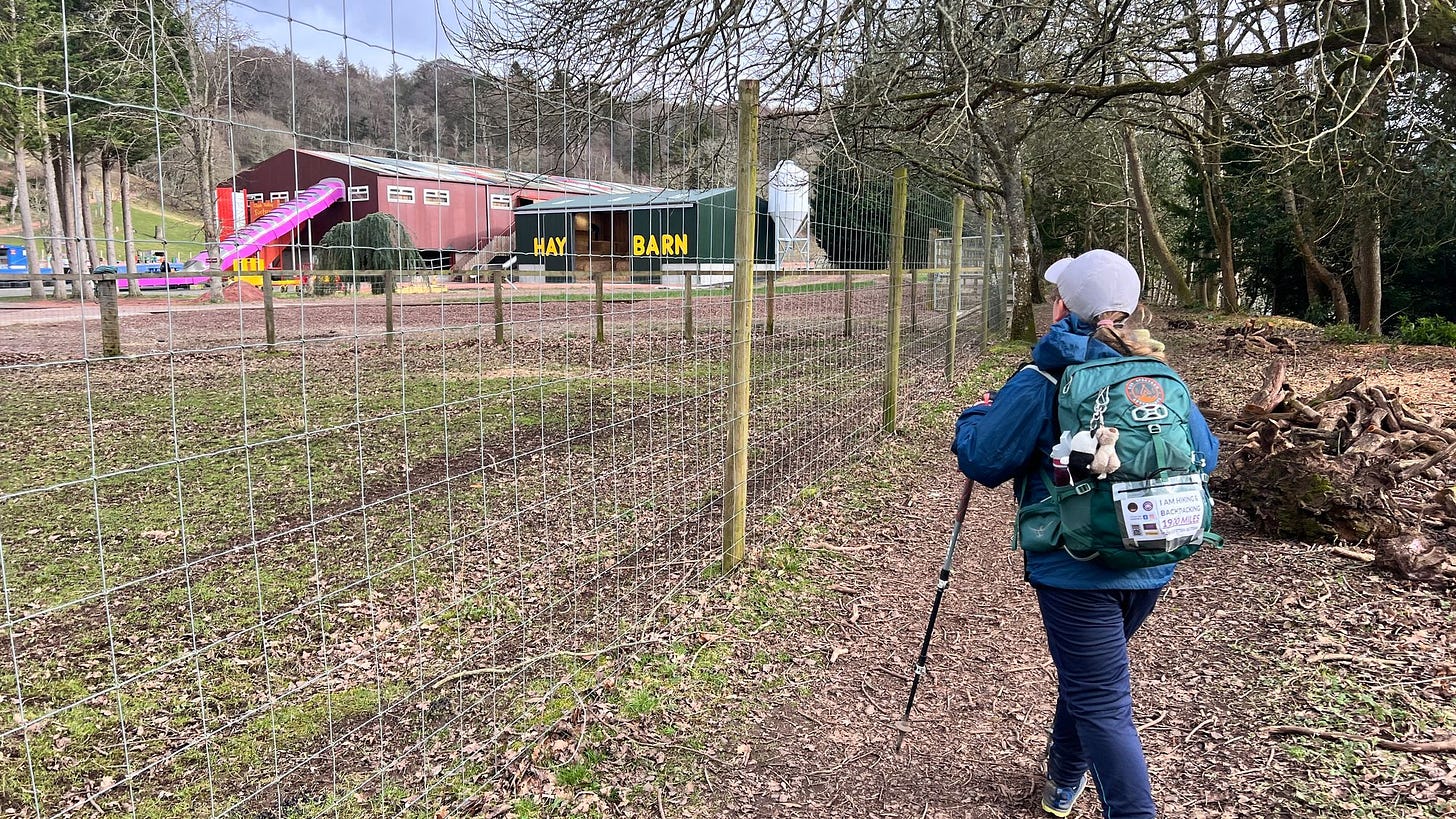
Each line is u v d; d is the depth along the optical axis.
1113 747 2.29
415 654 3.82
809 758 3.09
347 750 3.12
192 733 3.25
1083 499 2.19
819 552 5.03
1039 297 27.44
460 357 12.36
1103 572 2.27
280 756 3.10
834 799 2.87
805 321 14.58
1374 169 13.30
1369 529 4.64
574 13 7.99
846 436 7.71
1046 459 2.34
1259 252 22.59
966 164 15.87
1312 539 4.79
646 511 5.77
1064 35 9.73
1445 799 2.65
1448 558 4.25
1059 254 31.92
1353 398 7.00
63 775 2.99
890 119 10.39
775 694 3.50
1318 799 2.71
